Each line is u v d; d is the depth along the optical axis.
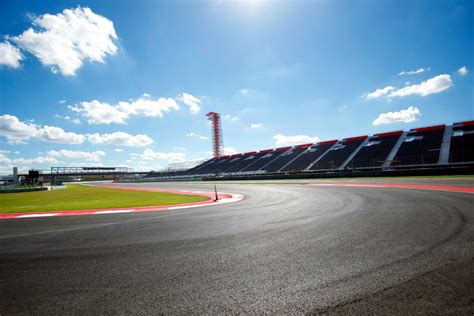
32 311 2.29
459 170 20.47
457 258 3.19
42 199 17.69
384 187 13.99
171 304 2.35
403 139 40.91
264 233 4.91
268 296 2.44
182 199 13.62
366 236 4.36
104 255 3.87
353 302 2.27
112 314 2.20
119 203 12.23
